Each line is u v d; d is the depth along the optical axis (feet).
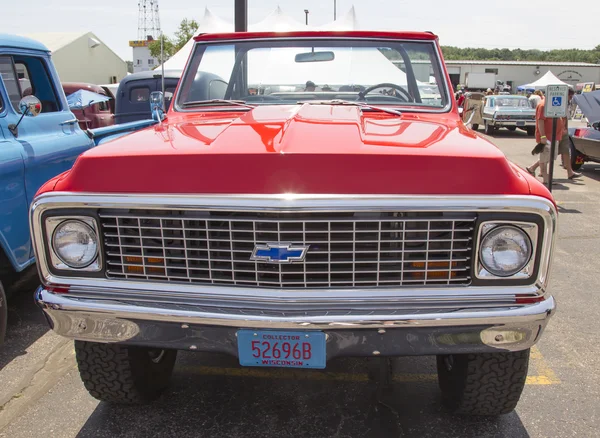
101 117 29.68
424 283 6.70
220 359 11.00
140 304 6.86
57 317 7.10
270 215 6.47
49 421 8.91
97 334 7.06
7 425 8.81
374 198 6.33
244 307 6.68
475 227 6.48
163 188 6.66
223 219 6.53
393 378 10.19
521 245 6.52
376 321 6.44
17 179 11.94
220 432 8.61
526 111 62.13
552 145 23.97
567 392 9.82
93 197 6.77
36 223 7.02
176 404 9.39
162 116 11.60
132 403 9.11
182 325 6.79
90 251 7.00
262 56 11.18
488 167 6.51
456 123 9.53
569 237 20.39
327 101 10.27
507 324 6.55
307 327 6.47
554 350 11.47
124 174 6.79
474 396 8.11
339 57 11.03
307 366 6.70
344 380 10.14
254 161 6.46
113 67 103.35
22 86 13.52
